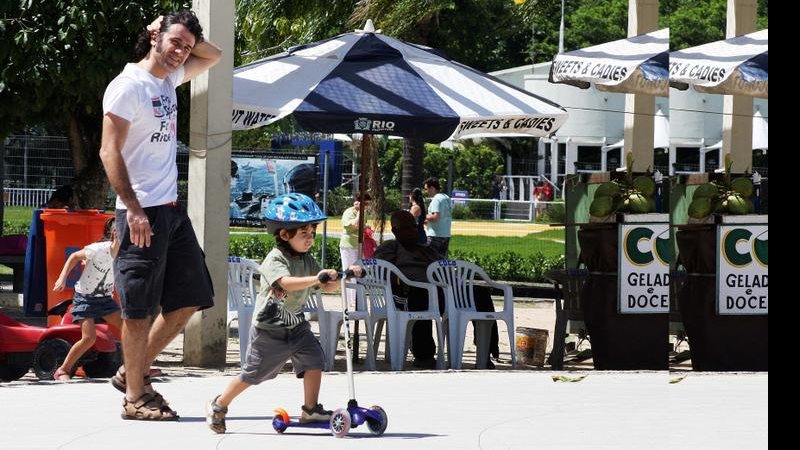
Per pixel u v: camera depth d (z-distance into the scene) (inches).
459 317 1438.2
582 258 1475.1
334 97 1336.1
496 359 1534.2
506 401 1083.3
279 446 826.8
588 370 1403.8
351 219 2135.8
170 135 948.0
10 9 1601.9
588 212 1487.5
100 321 1331.2
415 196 2309.3
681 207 1504.7
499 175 5748.0
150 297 933.2
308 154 2443.4
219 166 1354.6
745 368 1417.3
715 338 1419.8
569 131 4498.0
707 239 1422.2
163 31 940.6
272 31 2682.1
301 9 2650.1
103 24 1585.9
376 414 874.8
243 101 1347.2
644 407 1053.2
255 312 879.7
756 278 1421.0
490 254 3144.7
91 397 1070.4
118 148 908.6
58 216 1520.7
